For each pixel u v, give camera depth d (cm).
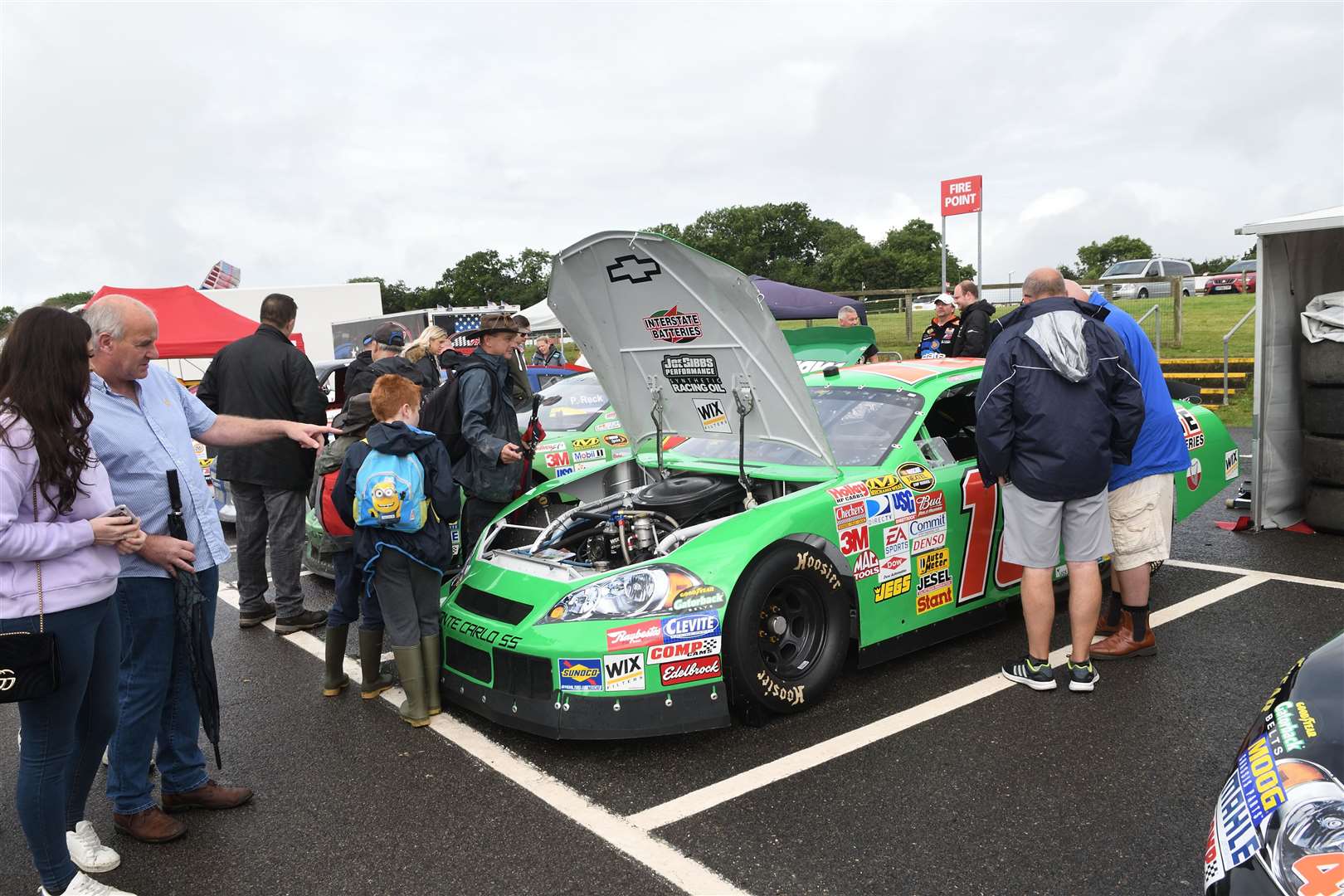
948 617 416
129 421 287
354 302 1991
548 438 674
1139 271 2500
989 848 269
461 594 396
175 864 288
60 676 242
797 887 254
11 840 312
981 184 1088
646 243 376
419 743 368
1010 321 371
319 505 411
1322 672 200
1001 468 367
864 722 359
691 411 450
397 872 276
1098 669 402
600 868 270
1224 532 628
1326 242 635
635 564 349
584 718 326
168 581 295
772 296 1162
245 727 395
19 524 237
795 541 358
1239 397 1124
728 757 336
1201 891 244
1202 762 313
